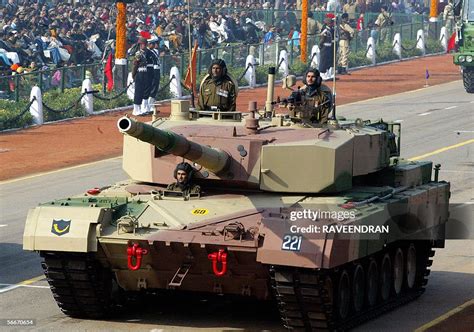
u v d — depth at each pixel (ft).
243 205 150.41
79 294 149.69
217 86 172.24
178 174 154.20
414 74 463.83
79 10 457.27
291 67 437.58
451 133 323.98
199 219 146.51
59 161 277.64
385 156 166.91
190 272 146.82
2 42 371.35
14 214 221.05
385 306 157.99
